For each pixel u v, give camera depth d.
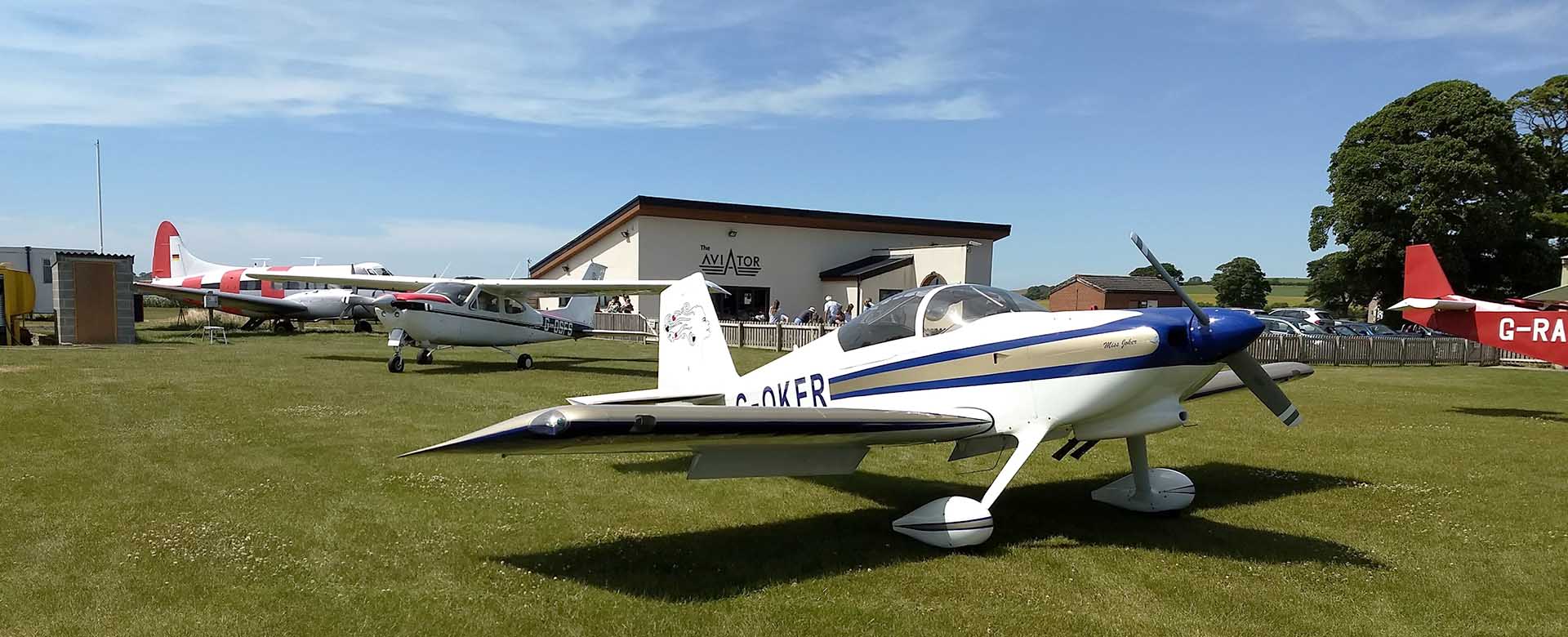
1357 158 28.23
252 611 3.28
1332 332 23.98
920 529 4.30
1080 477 6.03
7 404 8.32
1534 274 28.00
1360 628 3.29
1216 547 4.36
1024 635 3.19
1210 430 8.23
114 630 3.08
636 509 4.95
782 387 5.60
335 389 10.30
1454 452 7.12
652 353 18.58
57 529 4.27
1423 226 26.84
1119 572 3.95
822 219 28.98
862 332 5.11
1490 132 26.58
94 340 17.27
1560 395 12.00
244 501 4.90
